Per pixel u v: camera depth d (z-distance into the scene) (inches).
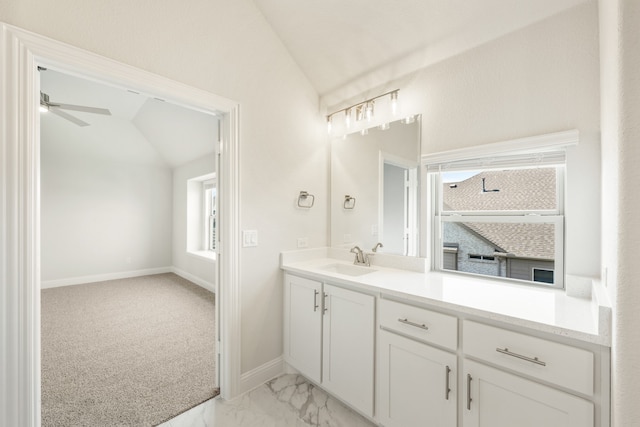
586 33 52.9
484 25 63.0
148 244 214.4
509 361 44.3
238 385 74.4
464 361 48.9
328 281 72.1
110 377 80.4
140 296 159.3
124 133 185.6
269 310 82.0
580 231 53.9
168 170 222.2
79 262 187.5
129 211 205.8
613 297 31.3
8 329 44.1
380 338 60.9
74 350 96.2
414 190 77.6
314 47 83.7
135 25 57.1
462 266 73.8
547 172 62.6
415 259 77.3
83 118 163.5
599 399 37.1
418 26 69.2
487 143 64.5
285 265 83.4
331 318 71.2
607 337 35.7
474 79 66.6
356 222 90.9
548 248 62.1
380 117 84.8
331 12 74.0
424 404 53.8
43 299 152.6
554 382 40.3
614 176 30.0
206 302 149.0
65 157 182.1
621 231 27.6
